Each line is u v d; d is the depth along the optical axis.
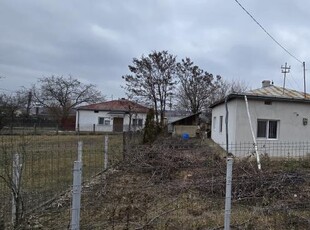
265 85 20.62
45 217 4.81
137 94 40.06
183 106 41.53
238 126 14.47
